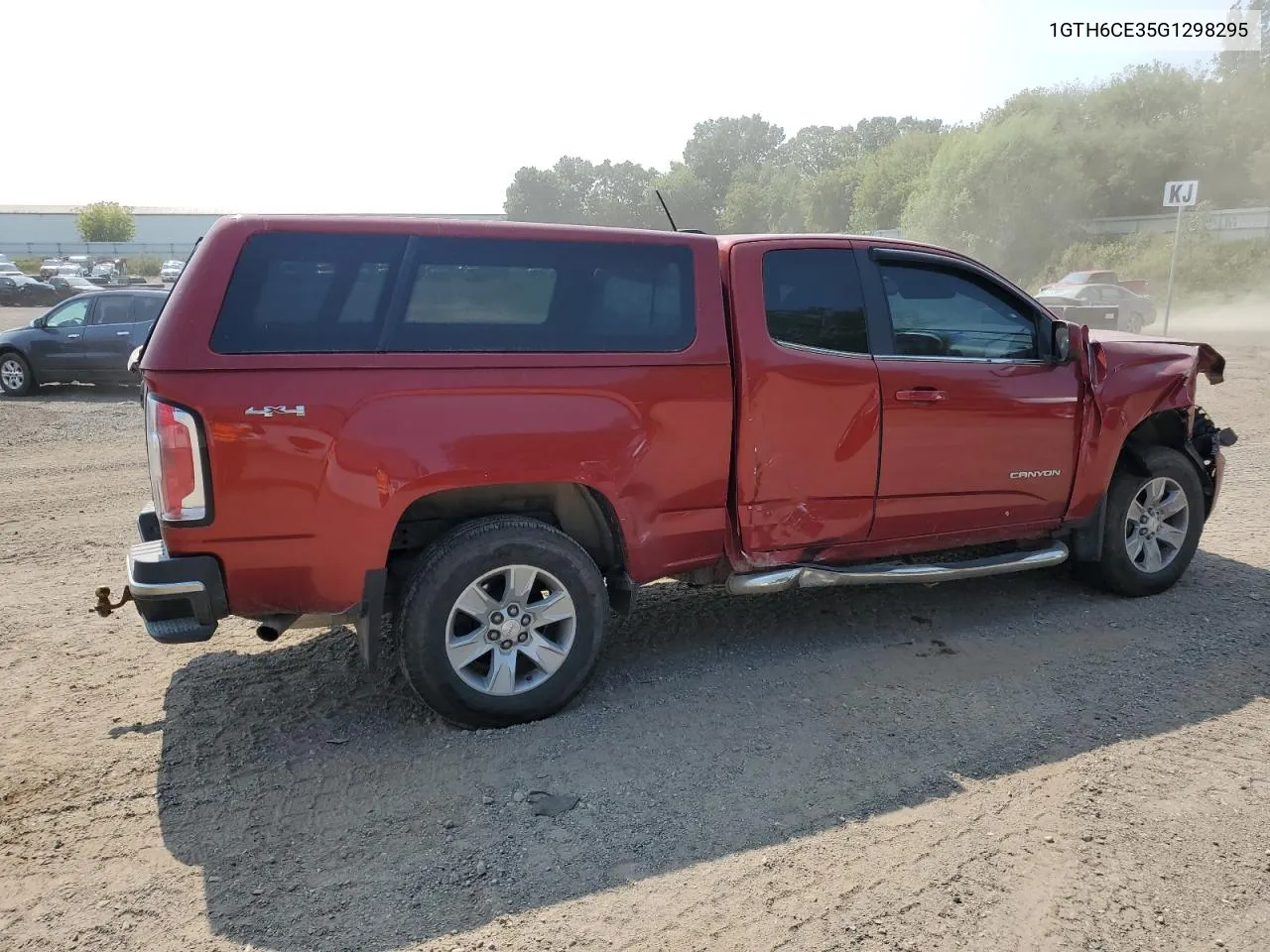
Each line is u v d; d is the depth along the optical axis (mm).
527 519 3859
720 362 4082
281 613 3582
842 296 4414
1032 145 46375
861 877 2873
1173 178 45625
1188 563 5441
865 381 4363
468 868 2949
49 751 3736
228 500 3367
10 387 14203
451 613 3707
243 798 3391
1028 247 46875
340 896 2826
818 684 4270
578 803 3307
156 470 3350
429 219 3686
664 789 3391
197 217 94000
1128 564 5227
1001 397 4703
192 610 3422
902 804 3271
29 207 105188
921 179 53500
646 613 5238
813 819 3188
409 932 2660
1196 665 4402
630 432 3904
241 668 4547
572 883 2867
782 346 4215
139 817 3275
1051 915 2688
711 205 109750
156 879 2928
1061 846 3016
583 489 3994
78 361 14016
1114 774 3447
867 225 62250
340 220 3562
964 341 4727
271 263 3449
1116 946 2564
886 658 4547
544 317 3799
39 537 6883
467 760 3631
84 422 11852
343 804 3340
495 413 3664
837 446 4348
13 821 3246
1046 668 4395
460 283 3676
